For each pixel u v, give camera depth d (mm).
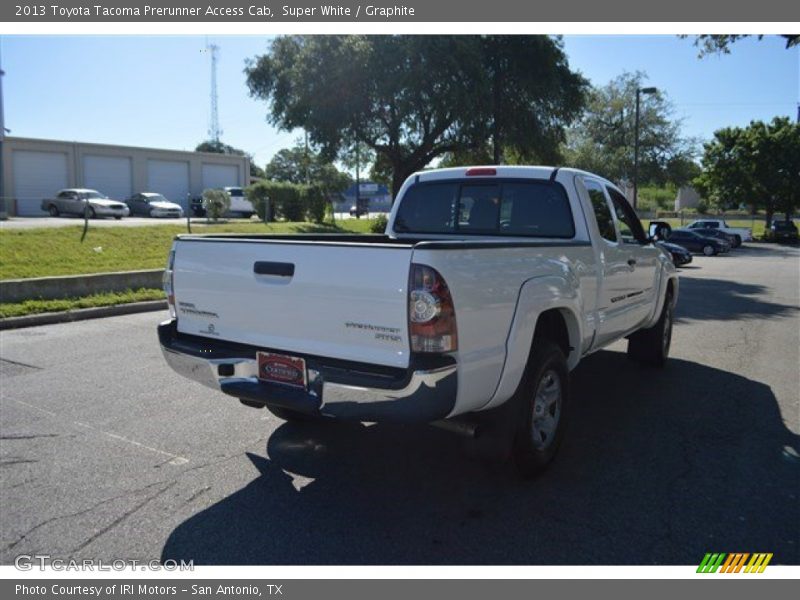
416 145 26141
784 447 4723
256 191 30250
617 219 5688
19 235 15109
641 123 43938
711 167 48594
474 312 3369
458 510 3746
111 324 10062
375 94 22844
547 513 3707
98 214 29469
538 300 3893
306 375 3564
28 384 6379
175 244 4281
